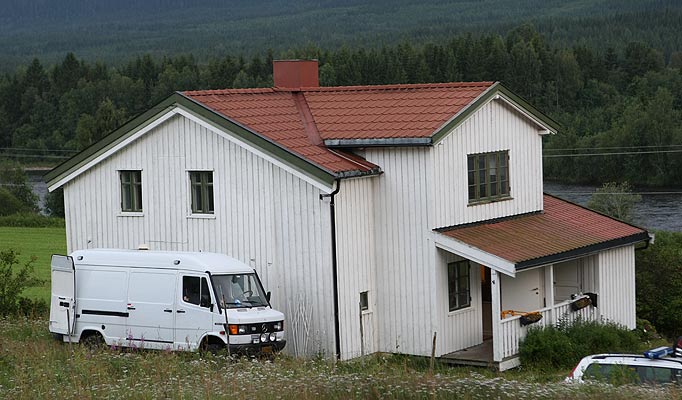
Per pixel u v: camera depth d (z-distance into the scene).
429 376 18.81
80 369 21.34
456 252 26.91
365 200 27.67
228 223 28.25
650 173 103.81
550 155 101.81
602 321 31.02
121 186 30.16
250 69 154.38
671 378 18.20
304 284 27.08
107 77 166.88
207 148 28.44
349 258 27.08
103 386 19.47
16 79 162.12
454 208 27.97
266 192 27.53
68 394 19.09
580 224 32.03
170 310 25.50
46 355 23.56
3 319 30.72
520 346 27.28
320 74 141.38
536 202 31.84
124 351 25.34
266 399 17.89
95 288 26.59
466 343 28.33
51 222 80.44
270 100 30.28
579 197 90.69
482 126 29.23
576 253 29.16
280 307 27.45
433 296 27.16
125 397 18.58
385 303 27.92
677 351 19.19
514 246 27.66
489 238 27.92
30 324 29.89
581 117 123.75
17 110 158.75
